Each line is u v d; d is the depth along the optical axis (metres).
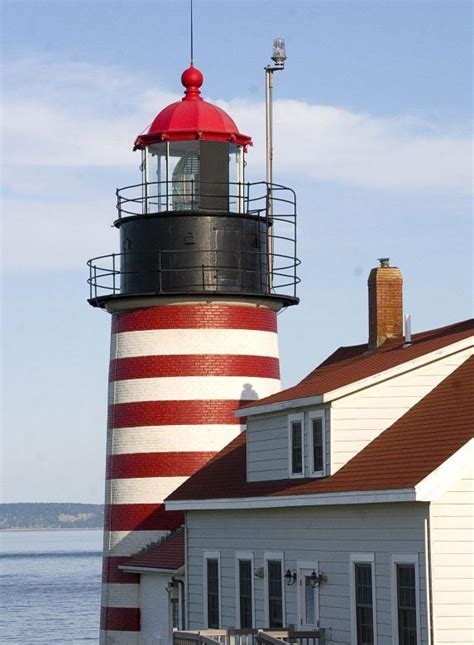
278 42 89.94
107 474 83.38
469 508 53.31
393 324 76.44
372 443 61.66
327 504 59.41
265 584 66.44
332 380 66.75
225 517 70.88
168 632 76.62
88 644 146.50
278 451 67.31
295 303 85.44
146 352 81.44
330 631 60.28
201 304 81.19
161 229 80.88
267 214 84.12
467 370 61.88
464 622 53.03
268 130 90.25
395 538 55.59
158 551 78.75
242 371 81.50
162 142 82.25
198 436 80.50
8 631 168.88
